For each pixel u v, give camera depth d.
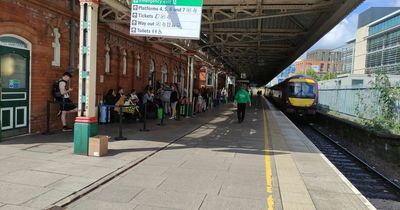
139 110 15.90
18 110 9.88
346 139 19.30
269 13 14.45
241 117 17.48
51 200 5.16
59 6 11.05
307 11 13.47
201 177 6.77
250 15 13.64
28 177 6.15
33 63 10.27
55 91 11.00
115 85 15.77
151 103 16.91
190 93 19.59
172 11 9.55
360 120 20.38
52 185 5.80
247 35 20.17
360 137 16.83
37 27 10.30
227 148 9.90
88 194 5.59
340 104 29.03
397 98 17.08
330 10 13.58
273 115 23.23
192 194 5.77
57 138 9.84
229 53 27.58
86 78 8.01
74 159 7.56
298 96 26.55
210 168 7.48
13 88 9.66
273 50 25.59
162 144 9.90
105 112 13.80
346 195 6.00
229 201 5.52
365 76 41.22
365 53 85.06
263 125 16.52
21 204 4.95
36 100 10.47
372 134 15.09
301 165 8.10
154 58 20.67
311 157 9.08
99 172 6.67
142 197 5.55
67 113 11.56
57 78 11.36
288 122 18.62
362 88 22.58
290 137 12.78
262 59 32.75
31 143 8.98
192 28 9.50
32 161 7.22
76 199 5.33
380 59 77.75
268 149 10.04
